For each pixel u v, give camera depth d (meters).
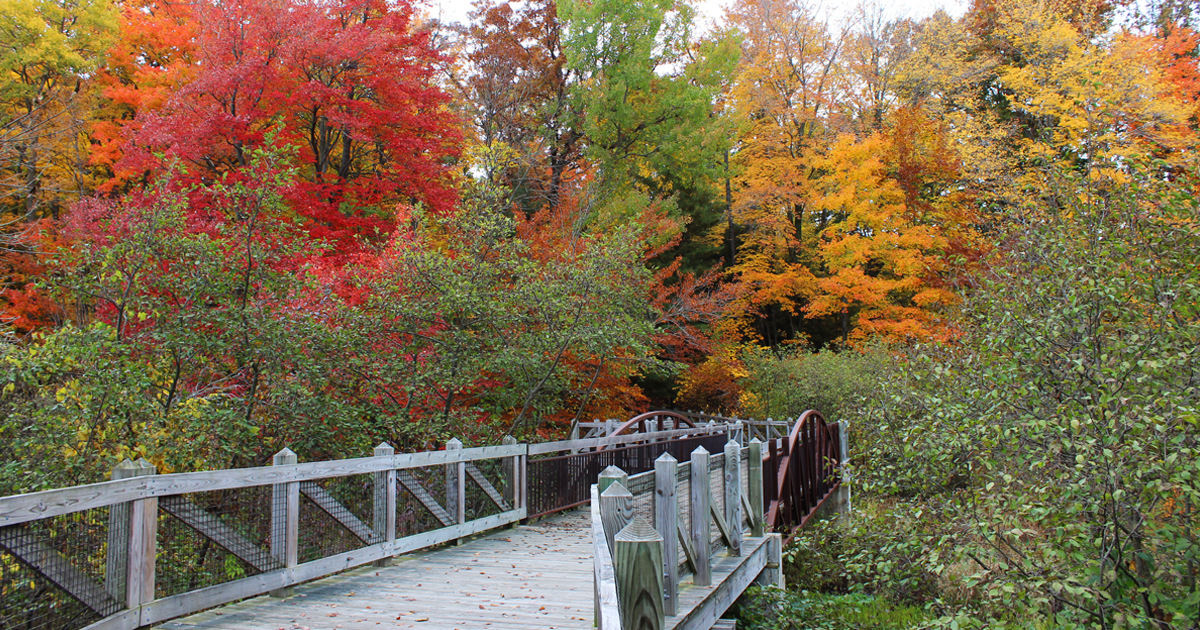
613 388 17.41
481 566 7.29
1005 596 5.21
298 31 15.30
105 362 7.02
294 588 6.31
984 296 7.21
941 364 6.78
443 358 10.71
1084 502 4.92
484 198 12.23
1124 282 5.72
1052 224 6.98
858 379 18.77
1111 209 6.51
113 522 4.52
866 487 7.35
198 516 5.27
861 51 28.72
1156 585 4.96
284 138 14.70
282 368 8.80
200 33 17.25
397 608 5.66
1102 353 5.33
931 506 6.57
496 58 26.17
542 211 20.19
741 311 23.31
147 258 8.41
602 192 23.64
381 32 17.00
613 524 4.22
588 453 11.83
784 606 7.74
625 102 24.58
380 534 7.21
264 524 5.84
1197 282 5.63
